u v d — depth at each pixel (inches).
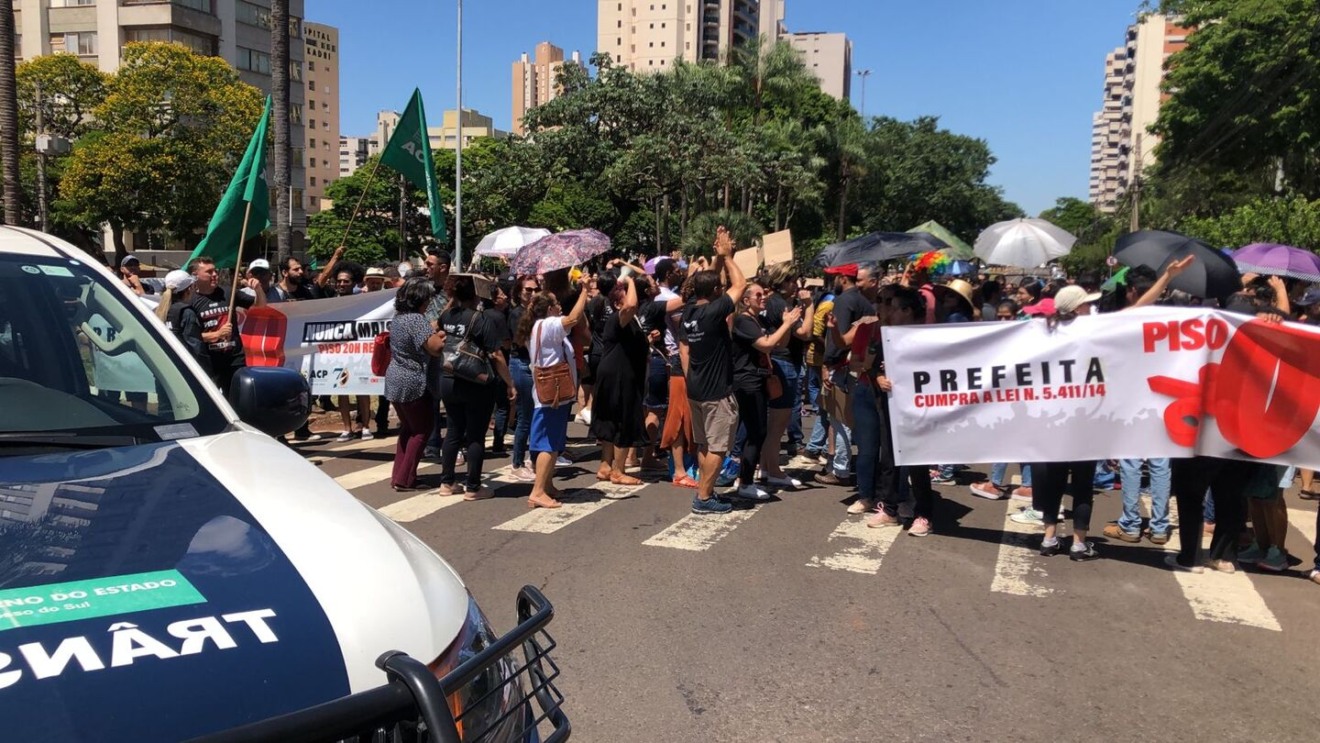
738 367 298.5
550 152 1736.0
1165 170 1457.9
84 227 1740.9
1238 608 204.4
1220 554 231.6
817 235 2559.1
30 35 2202.3
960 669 169.9
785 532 262.8
